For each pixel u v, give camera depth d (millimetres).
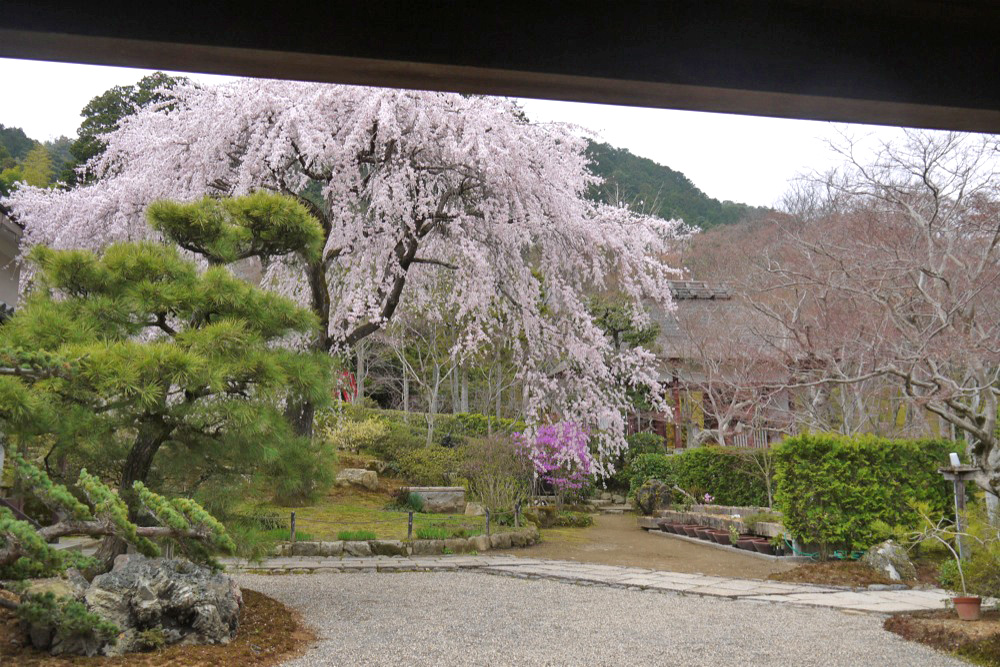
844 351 10203
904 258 8984
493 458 14125
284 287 11438
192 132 10273
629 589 8484
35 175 23922
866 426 13289
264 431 6109
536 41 2256
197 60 2176
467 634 6055
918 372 10984
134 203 10242
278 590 7898
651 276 12281
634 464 17922
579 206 11328
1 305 8125
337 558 10016
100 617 4820
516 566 9727
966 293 8711
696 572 9812
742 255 15250
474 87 2346
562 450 13547
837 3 2402
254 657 5086
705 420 19734
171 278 6375
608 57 2281
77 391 5457
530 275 11477
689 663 5289
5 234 11273
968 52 2523
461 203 11172
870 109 2496
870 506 10078
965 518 7984
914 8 2426
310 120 9938
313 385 6426
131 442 6477
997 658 5422
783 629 6445
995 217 10078
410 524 10844
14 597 5520
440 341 18984
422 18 2207
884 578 8836
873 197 11055
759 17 2395
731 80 2336
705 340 15664
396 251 10828
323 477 6758
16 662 4516
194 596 5262
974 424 7977
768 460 14461
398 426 17672
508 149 10281
